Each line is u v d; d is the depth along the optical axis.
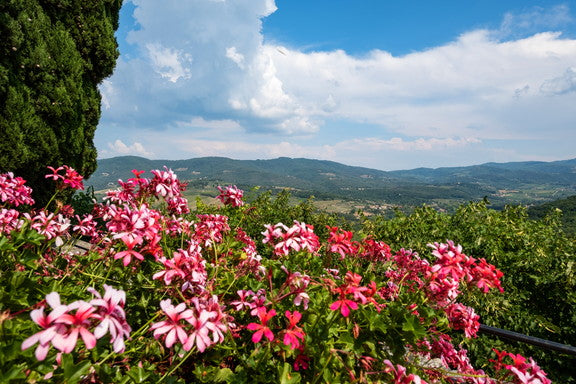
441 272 2.17
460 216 6.90
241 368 1.95
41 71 5.61
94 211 3.05
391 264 3.37
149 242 2.07
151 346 1.90
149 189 2.66
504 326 5.16
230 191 3.46
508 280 5.51
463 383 2.43
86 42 6.45
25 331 1.56
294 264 2.85
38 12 5.58
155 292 2.44
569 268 5.30
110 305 1.24
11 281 1.71
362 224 6.64
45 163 5.78
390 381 1.76
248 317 2.36
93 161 6.85
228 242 3.18
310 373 1.96
